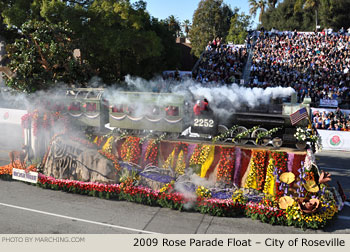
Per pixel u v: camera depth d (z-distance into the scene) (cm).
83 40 3441
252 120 1407
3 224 1091
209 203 1215
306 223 1118
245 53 4006
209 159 1377
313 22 6512
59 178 1470
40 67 1770
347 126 2605
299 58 3744
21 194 1386
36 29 1795
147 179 1352
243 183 1341
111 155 1454
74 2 3875
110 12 3425
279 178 1214
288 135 1358
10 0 3478
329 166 1958
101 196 1355
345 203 1370
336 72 3438
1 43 3200
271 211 1159
